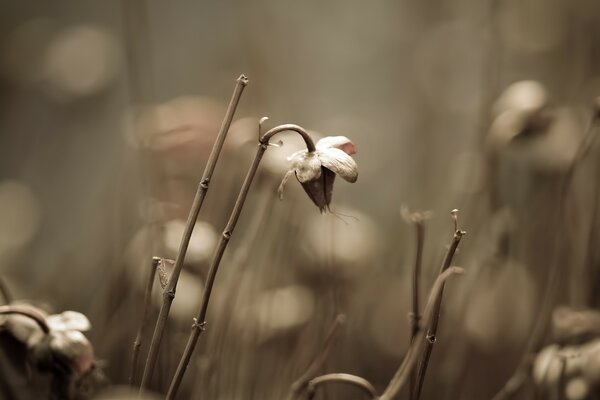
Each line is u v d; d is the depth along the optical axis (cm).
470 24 250
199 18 309
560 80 197
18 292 165
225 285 149
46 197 264
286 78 234
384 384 164
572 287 156
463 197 171
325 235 153
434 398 157
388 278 174
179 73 306
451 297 160
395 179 243
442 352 156
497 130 153
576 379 140
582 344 145
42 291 170
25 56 288
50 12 321
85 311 177
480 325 157
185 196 163
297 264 158
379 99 300
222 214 154
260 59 212
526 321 158
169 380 146
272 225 159
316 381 134
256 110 205
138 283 151
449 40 249
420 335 129
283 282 157
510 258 163
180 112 162
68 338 131
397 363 165
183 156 162
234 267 145
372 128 265
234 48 272
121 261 155
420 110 219
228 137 158
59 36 275
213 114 163
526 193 167
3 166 276
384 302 168
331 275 156
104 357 152
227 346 150
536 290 160
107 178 250
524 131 153
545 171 160
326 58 304
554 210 163
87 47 237
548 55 213
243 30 231
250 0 237
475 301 158
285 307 154
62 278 181
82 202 264
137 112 161
